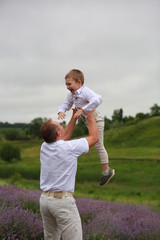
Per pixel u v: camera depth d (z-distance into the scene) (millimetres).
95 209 8570
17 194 8492
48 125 3918
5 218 5719
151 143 87688
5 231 5410
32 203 7887
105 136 100750
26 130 157750
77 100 4273
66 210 3736
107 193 29625
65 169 3781
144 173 49000
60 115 4418
